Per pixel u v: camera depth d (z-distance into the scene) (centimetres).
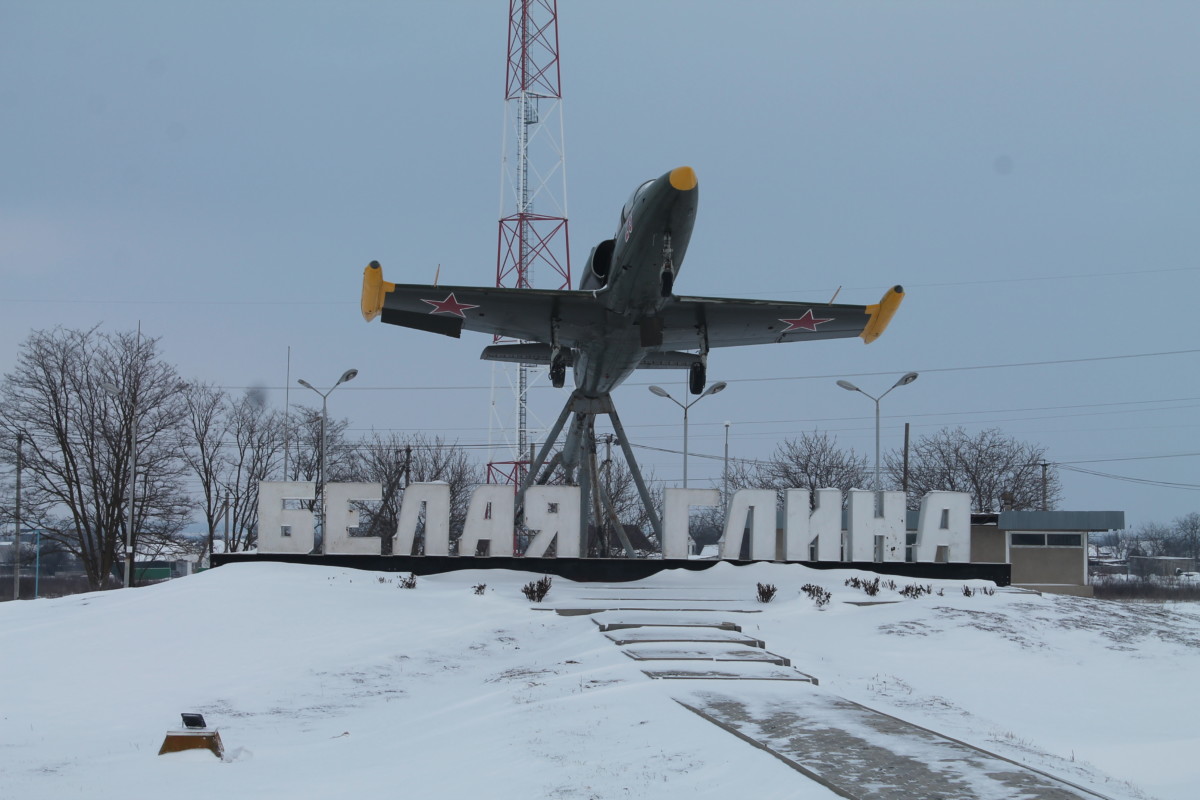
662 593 2744
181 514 5366
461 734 1249
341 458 6856
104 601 2739
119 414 5188
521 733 1185
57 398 5112
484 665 1888
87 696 1628
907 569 3300
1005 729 1464
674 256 2398
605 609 2378
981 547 4922
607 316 2738
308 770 1127
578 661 1748
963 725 1402
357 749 1248
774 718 1155
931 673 1862
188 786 1043
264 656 1930
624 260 2472
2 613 2706
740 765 948
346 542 3127
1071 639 2178
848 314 2778
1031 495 7600
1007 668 1930
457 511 6912
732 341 3064
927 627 2245
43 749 1272
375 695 1659
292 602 2348
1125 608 2605
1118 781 1102
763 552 3278
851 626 2259
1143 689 1794
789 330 2923
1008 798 818
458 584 2830
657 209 2267
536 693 1449
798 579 3003
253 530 6406
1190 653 2083
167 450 5422
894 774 893
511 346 2988
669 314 2769
